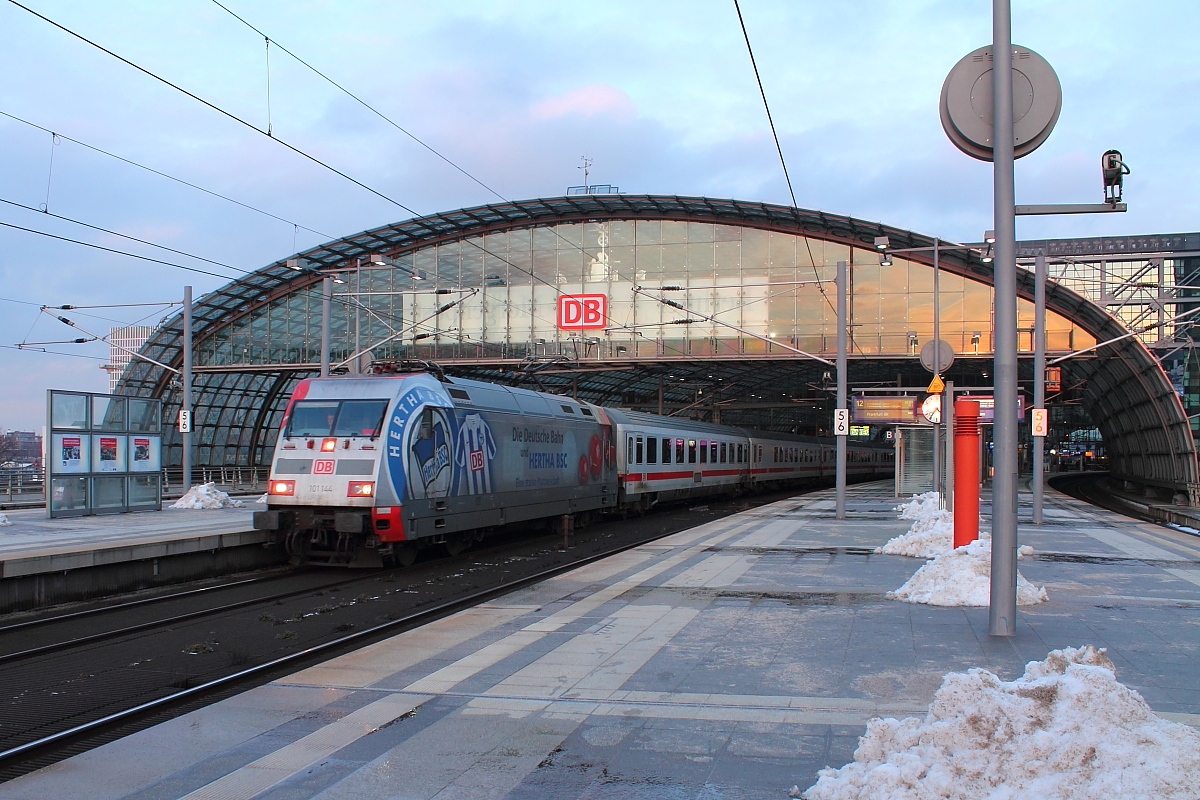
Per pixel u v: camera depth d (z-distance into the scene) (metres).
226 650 9.98
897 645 8.68
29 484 37.91
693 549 17.61
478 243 45.62
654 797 5.07
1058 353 39.44
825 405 65.44
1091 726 4.47
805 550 17.17
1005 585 8.99
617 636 9.38
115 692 8.21
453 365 44.19
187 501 27.48
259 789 5.34
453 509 17.62
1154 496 48.78
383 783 5.38
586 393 57.44
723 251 42.84
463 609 11.42
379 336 46.88
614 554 17.02
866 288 41.34
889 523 23.77
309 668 8.28
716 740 6.00
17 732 6.98
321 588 14.56
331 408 16.64
